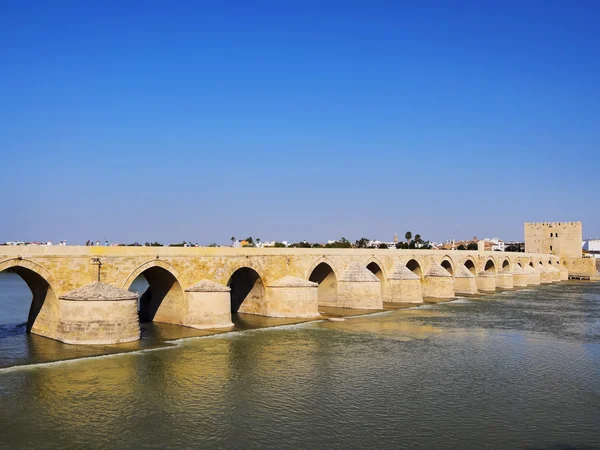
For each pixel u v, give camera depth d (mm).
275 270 68375
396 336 56125
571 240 167750
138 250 53000
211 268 60031
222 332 55688
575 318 71688
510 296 102938
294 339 53250
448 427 30719
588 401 35281
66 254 47938
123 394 35062
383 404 34219
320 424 30844
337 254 78688
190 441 28312
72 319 47000
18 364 40969
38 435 28781
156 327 57062
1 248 43969
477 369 42875
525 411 33375
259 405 33688
